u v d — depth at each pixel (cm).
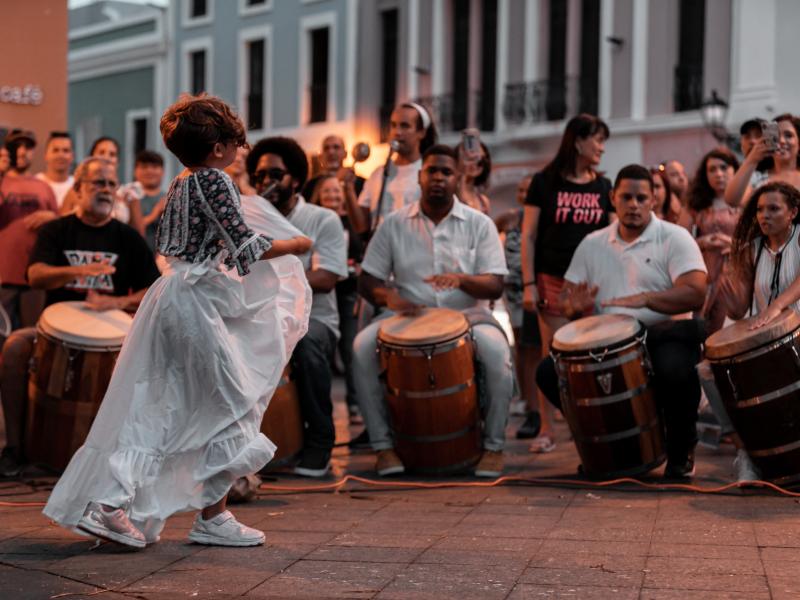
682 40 2516
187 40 3538
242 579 479
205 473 528
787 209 704
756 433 675
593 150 875
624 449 714
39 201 1009
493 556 516
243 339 544
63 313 736
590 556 514
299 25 3247
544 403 884
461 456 749
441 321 752
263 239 527
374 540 553
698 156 2453
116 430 526
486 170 980
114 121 3762
